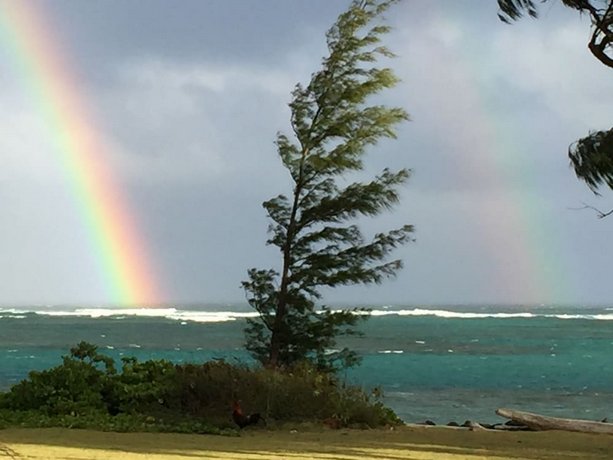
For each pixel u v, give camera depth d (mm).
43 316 174625
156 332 105812
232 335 98125
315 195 22656
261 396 17609
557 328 129000
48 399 17219
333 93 22734
